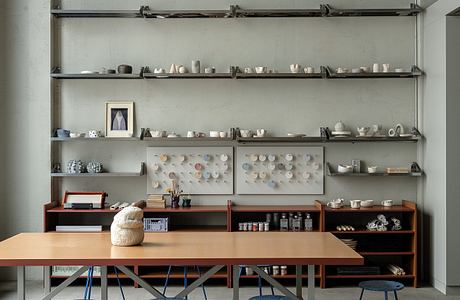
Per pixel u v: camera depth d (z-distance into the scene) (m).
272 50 7.25
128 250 4.38
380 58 7.25
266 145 7.20
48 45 7.20
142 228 4.64
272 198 7.21
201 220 7.23
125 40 7.26
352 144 7.23
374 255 7.22
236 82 7.25
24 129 7.20
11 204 7.20
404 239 7.12
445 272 6.38
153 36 7.25
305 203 7.22
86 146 7.25
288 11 6.98
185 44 7.25
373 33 7.27
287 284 6.98
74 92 7.25
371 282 4.66
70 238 4.99
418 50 7.18
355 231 6.73
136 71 7.26
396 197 7.25
